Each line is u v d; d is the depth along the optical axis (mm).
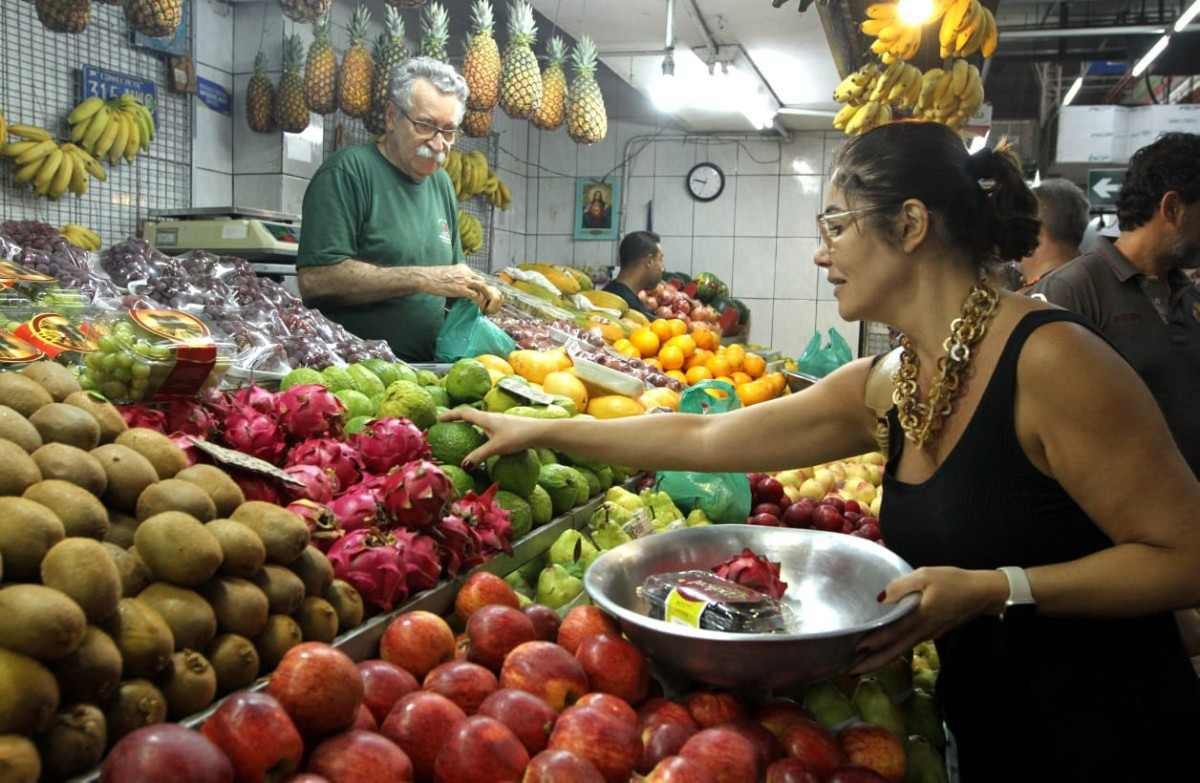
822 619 1377
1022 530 1217
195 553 893
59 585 775
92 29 3836
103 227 3943
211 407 1456
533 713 973
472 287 2762
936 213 1218
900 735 1376
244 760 807
